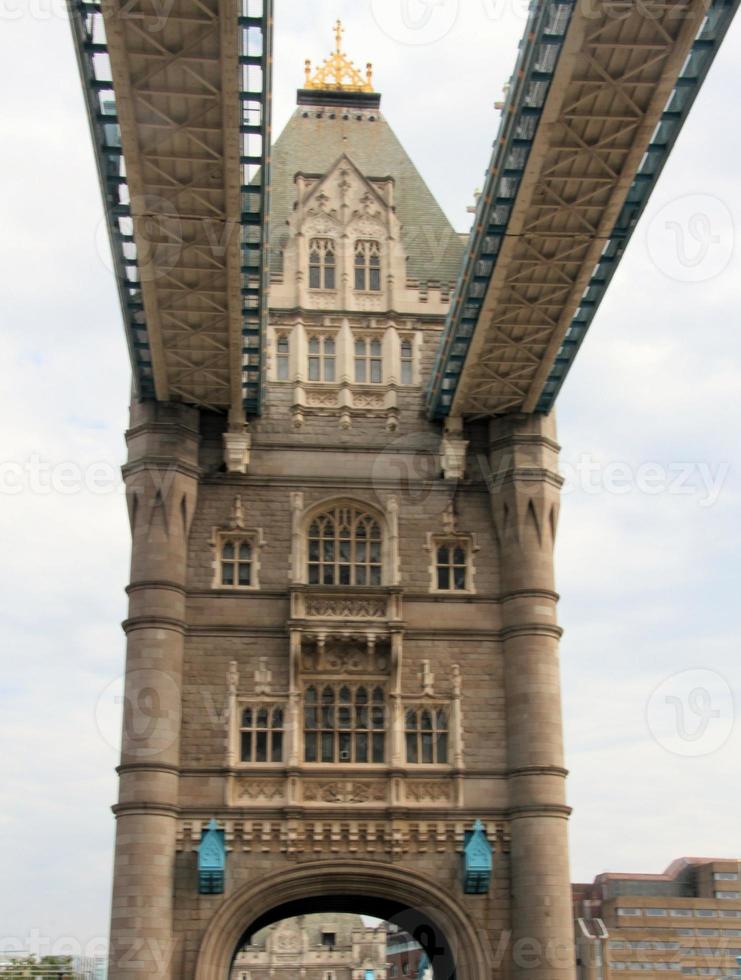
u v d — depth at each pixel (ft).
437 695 179.93
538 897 168.04
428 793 174.81
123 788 168.96
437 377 185.78
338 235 202.90
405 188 215.72
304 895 170.50
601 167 142.82
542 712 177.17
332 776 173.99
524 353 176.65
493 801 175.01
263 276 162.30
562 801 174.09
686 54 126.52
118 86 127.85
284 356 195.93
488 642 183.32
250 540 185.78
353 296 199.62
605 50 127.13
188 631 179.52
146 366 182.60
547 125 135.03
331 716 178.60
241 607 181.16
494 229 153.69
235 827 170.09
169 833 167.84
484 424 194.70
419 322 199.31
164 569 178.70
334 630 179.01
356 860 170.50
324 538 187.73
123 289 162.61
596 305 170.40
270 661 179.11
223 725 175.01
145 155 139.85
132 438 185.57
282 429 191.31
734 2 124.26
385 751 176.76
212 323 167.22
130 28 122.42
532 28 126.93
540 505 186.60
